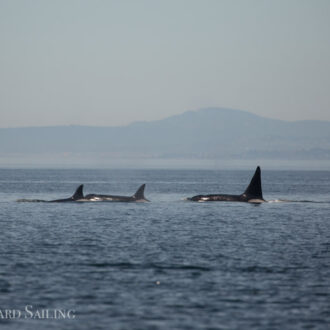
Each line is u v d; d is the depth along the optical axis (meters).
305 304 91.12
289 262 117.00
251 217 189.50
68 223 169.25
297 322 84.38
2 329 81.56
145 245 133.62
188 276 105.12
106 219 179.25
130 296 93.75
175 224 169.62
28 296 93.31
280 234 153.75
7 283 99.44
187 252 125.75
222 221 178.00
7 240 138.50
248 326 82.81
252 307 89.69
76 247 130.25
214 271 108.94
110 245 133.25
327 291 97.19
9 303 90.31
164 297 93.50
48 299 92.12
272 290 97.50
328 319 85.44
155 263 114.62
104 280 102.06
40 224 166.88
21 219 178.12
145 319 84.81
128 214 193.00
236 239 144.25
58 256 120.19
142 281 101.69
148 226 164.88
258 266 113.19
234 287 98.88
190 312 87.44
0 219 177.88
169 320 84.50
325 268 112.19
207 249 129.62
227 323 83.75
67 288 97.31
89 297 93.12
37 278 102.62
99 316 85.75
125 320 84.44
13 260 115.75
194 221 177.00
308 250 130.50
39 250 126.25
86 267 110.69
